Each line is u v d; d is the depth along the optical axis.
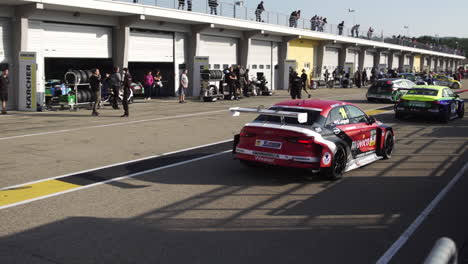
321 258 4.30
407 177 7.69
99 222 5.22
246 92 26.67
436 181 7.41
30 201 6.00
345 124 7.85
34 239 4.66
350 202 6.19
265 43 34.84
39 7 17.27
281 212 5.72
